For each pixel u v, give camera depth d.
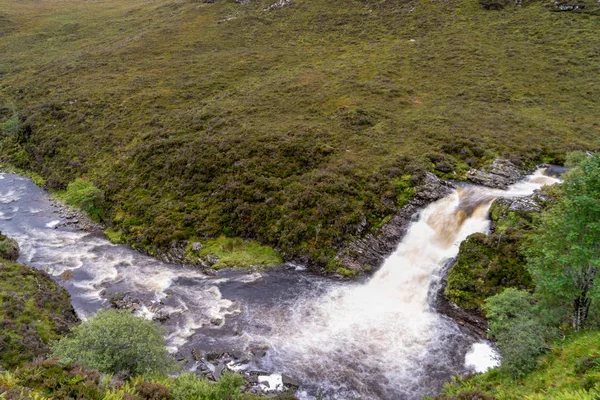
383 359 20.44
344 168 35.28
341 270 28.55
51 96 61.75
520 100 48.25
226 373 16.39
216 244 32.19
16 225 37.53
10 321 19.91
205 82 60.41
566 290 14.37
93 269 30.05
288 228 31.42
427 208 30.91
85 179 44.06
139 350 15.77
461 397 13.17
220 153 39.38
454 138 38.75
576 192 14.03
